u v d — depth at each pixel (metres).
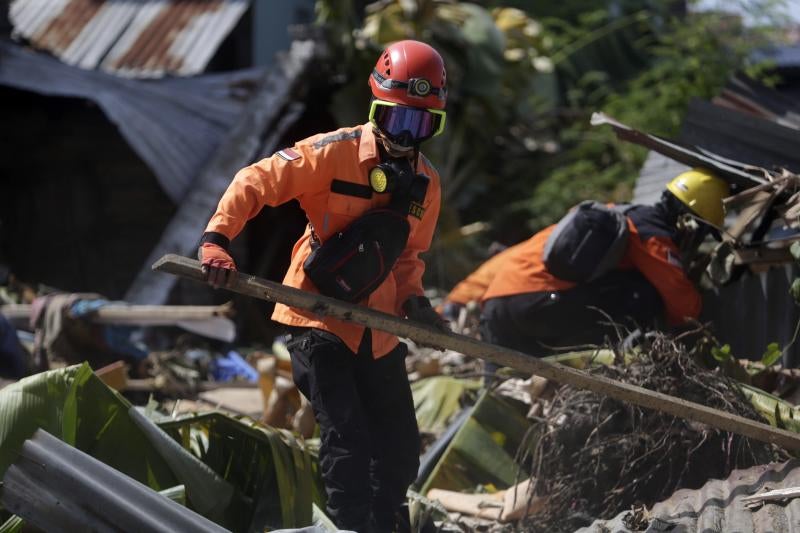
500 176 22.98
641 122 21.41
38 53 19.94
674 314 8.08
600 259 7.98
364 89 20.03
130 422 5.87
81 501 4.89
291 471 6.10
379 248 5.45
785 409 6.31
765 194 7.41
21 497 5.05
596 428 6.21
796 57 23.66
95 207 21.06
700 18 22.75
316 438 8.41
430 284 20.05
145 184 20.95
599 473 6.36
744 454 6.22
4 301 13.70
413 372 10.05
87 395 5.77
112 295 20.94
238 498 6.28
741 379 7.10
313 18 26.09
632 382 6.46
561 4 27.66
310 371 5.69
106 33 22.14
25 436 5.44
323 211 5.57
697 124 9.77
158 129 18.11
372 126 5.55
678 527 5.23
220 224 5.20
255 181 5.32
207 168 18.22
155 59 20.95
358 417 5.63
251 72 20.30
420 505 6.26
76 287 21.06
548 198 21.12
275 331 21.31
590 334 8.21
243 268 22.22
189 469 5.80
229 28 21.66
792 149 8.84
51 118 21.02
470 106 21.14
